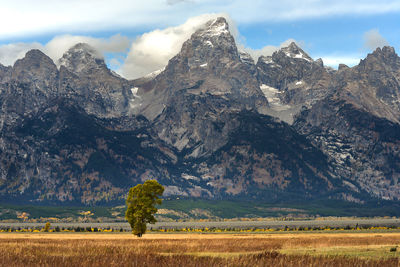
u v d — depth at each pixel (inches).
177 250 4722.0
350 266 3265.3
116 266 3282.5
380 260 3518.7
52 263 3408.0
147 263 3376.0
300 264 3289.9
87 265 3314.5
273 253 3860.7
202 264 3316.9
